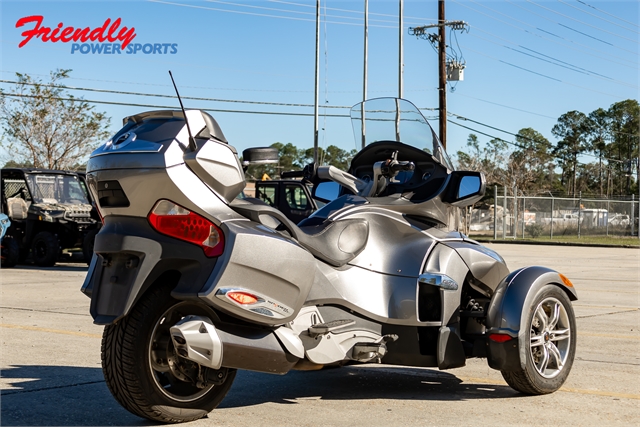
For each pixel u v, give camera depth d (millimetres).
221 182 3898
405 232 4926
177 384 4148
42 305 9711
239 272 3793
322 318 4379
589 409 4605
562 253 25766
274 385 5238
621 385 5309
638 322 8797
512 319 4762
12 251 17125
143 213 3822
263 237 3908
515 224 36562
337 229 4578
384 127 5469
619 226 42000
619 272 17219
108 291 3830
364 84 31750
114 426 4062
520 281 4902
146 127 4008
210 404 4156
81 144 33969
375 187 5062
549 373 4996
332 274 4477
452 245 5074
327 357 4324
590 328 8266
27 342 6773
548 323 5035
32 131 32969
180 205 3799
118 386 3838
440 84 33125
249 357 3889
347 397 4879
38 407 4461
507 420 4320
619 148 102750
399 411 4500
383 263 4785
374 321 4648
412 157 5281
